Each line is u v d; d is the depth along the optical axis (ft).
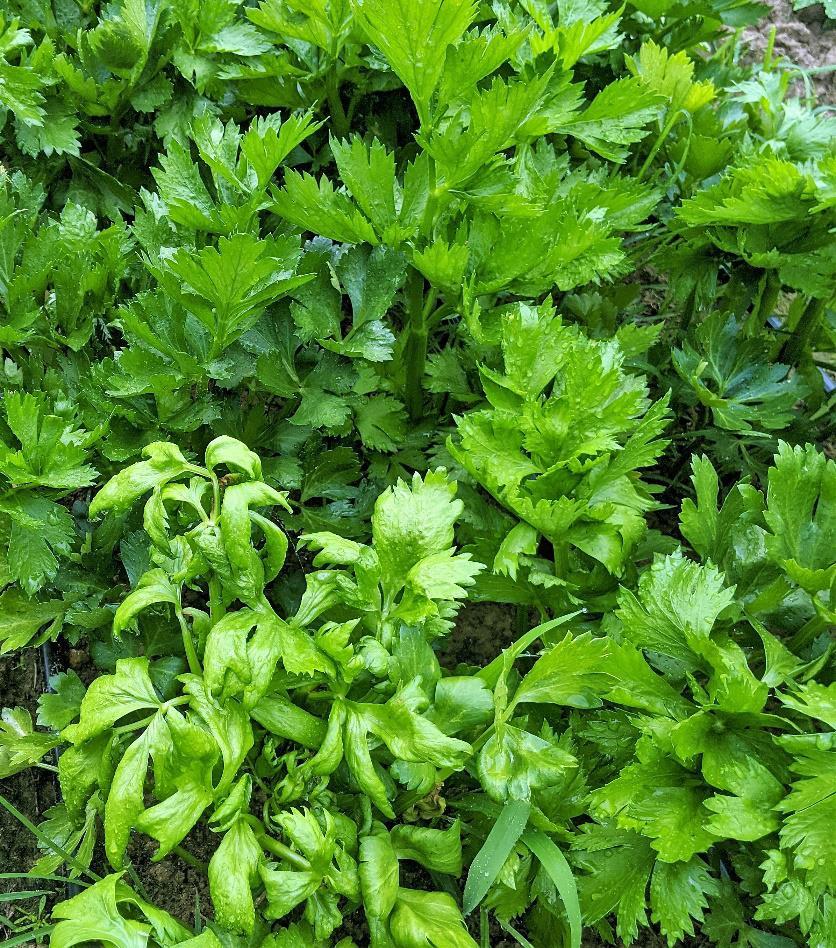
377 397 2.76
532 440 2.40
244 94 3.12
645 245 3.33
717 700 2.23
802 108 3.26
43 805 2.60
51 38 3.11
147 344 2.51
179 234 2.65
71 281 2.63
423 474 2.84
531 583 2.51
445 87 2.44
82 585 2.53
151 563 2.41
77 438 2.42
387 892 2.09
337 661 2.13
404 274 2.55
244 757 2.13
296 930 2.14
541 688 2.25
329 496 2.71
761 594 2.43
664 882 2.19
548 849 2.17
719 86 3.51
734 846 2.38
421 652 2.23
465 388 2.81
